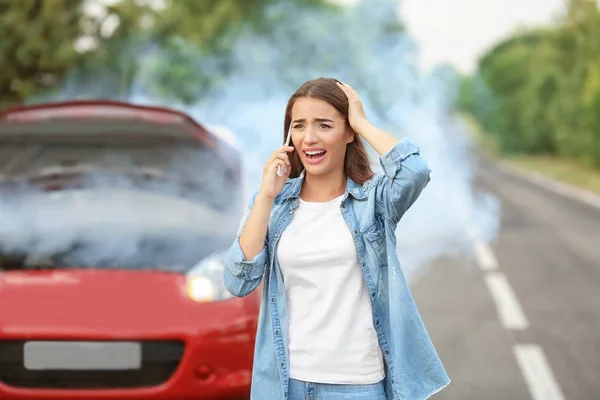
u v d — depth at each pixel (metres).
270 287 2.46
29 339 3.49
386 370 2.47
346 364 2.40
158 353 3.51
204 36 22.28
